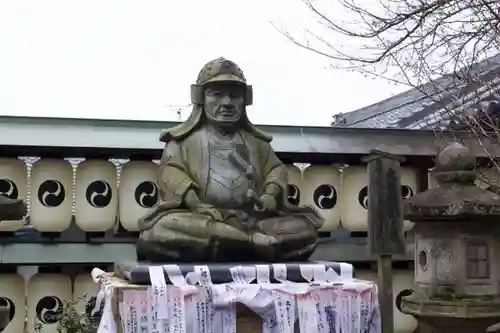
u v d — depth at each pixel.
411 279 8.58
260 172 6.57
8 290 7.68
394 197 6.68
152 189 8.08
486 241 6.30
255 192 6.30
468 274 6.27
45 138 7.70
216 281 5.51
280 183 6.50
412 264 8.63
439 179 6.54
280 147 8.31
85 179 7.95
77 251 7.88
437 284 6.38
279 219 6.29
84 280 7.88
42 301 7.80
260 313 5.53
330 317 5.65
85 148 7.83
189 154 6.43
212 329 5.43
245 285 5.52
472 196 6.14
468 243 6.28
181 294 5.39
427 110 12.23
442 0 8.95
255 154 6.57
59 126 7.90
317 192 8.51
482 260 6.30
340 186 8.59
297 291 5.60
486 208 6.05
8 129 7.68
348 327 5.68
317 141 8.50
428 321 6.39
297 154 8.42
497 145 8.59
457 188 6.33
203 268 5.52
